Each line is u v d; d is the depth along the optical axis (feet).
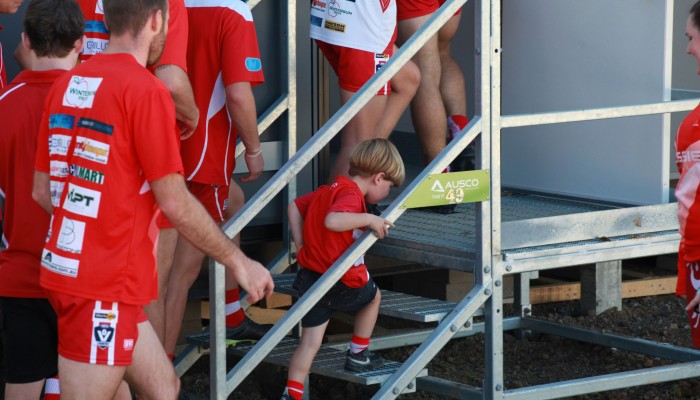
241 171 50.44
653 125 51.19
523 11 58.13
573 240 44.24
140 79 30.37
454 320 41.24
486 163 41.55
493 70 41.22
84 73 31.09
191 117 39.11
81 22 35.55
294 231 41.93
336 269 38.58
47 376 35.65
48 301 34.53
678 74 73.46
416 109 51.83
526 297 57.31
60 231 30.78
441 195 40.55
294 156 38.42
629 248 45.24
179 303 44.14
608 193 53.98
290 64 50.21
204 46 42.29
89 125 30.30
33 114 34.50
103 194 30.14
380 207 52.85
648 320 59.57
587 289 59.82
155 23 31.89
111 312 30.45
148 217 31.09
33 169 34.19
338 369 41.60
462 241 44.47
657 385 50.75
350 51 45.52
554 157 56.90
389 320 59.47
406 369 40.55
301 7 51.42
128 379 33.19
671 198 52.60
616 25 52.54
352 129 46.39
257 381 50.49
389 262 57.00
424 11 50.96
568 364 53.21
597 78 53.83
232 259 31.83
